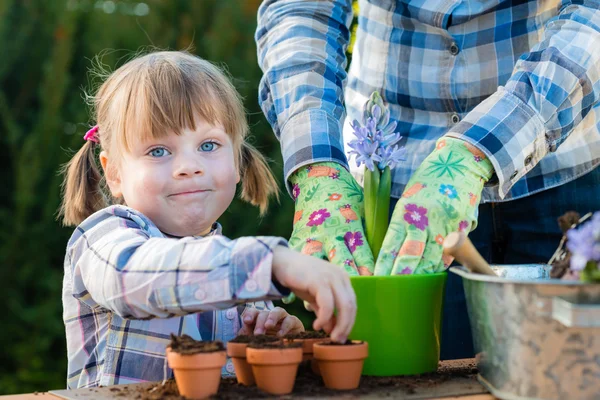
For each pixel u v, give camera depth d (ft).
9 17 12.10
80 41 12.27
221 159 4.87
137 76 4.91
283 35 5.02
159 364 4.37
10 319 11.75
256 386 3.36
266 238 3.45
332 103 4.64
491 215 5.23
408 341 3.56
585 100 4.09
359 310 3.56
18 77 12.41
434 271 3.72
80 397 3.30
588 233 2.87
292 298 3.66
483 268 3.37
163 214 4.70
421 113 5.14
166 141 4.71
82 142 11.69
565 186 4.96
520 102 3.97
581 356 2.85
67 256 4.77
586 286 2.80
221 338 4.75
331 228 3.92
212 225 5.36
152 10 12.14
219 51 11.82
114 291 3.64
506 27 4.82
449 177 3.78
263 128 11.74
